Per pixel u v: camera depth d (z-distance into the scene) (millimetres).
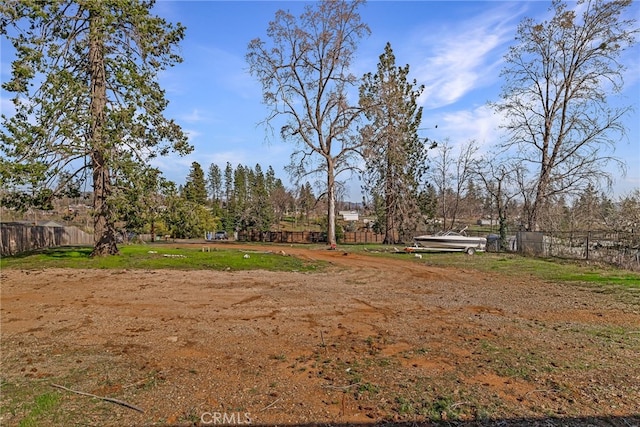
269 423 3342
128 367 4648
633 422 3342
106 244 15648
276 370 4547
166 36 15805
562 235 19828
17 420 3383
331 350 5270
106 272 12375
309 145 27562
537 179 27234
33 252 17375
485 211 52375
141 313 7340
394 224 34125
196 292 9406
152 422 3363
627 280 11891
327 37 26219
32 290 9492
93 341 5656
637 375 4402
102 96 14984
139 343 5566
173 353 5148
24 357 4996
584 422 3338
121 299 8547
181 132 16250
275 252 19781
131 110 14578
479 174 31141
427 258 19453
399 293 9641
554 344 5559
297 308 7859
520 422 3338
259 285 10516
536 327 6496
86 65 15320
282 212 69062
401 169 31672
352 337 5879
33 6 13398
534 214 27109
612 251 16969
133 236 27766
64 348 5348
